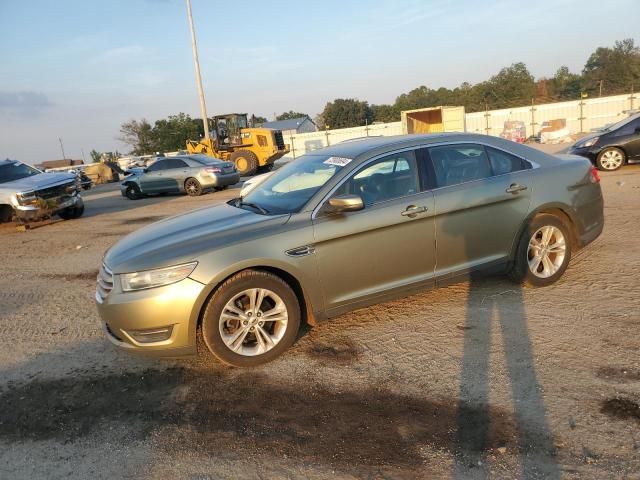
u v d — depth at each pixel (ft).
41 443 9.91
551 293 15.08
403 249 13.30
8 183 39.63
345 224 12.57
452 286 16.40
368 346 12.83
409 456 8.56
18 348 14.65
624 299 14.11
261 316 12.16
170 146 230.48
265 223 12.39
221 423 10.06
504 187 14.51
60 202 40.34
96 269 23.58
